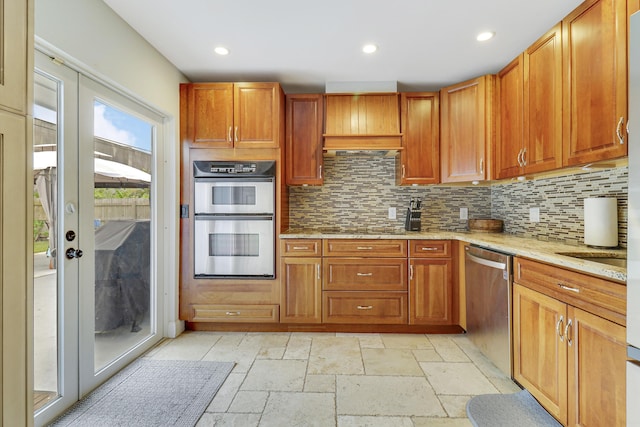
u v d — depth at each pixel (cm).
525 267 171
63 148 162
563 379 141
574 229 210
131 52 202
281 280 263
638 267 92
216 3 176
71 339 166
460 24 196
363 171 321
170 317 257
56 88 160
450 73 266
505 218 291
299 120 288
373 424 151
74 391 167
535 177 234
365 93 283
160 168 247
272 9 182
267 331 269
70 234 166
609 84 149
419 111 287
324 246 262
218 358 219
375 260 261
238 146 263
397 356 222
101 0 175
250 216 261
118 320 205
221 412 160
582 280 130
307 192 322
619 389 112
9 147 89
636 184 92
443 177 281
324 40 215
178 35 209
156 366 208
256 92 265
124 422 153
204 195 262
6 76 88
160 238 248
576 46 169
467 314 241
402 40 215
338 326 267
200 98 264
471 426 150
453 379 192
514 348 182
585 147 163
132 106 214
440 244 260
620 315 112
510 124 232
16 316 91
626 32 140
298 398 172
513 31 203
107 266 195
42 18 142
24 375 93
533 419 154
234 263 263
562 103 179
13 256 90
